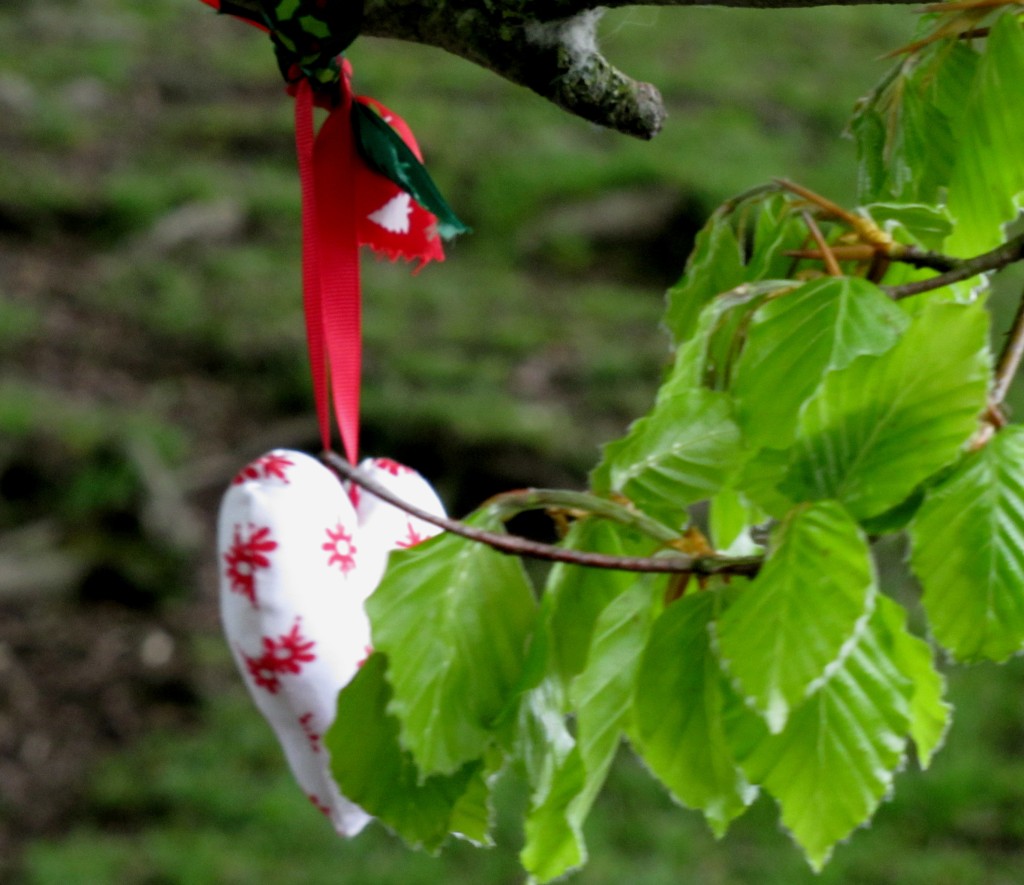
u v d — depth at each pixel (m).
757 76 18.97
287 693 1.79
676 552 1.30
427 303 13.66
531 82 1.57
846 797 1.19
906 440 1.24
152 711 9.62
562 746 1.31
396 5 1.59
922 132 1.76
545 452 11.12
